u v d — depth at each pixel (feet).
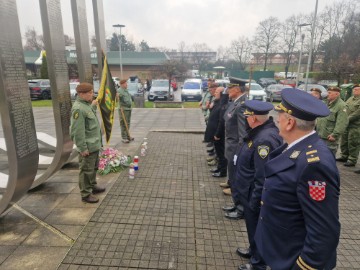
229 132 13.26
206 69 194.90
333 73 70.49
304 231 5.26
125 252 9.89
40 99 69.26
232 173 12.25
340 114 17.65
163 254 9.84
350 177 17.71
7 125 10.12
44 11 12.87
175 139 26.94
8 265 9.20
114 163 17.60
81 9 16.94
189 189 15.25
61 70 14.28
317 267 4.84
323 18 109.60
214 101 18.34
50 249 10.00
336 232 4.79
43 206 13.12
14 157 10.38
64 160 14.93
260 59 147.54
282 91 5.84
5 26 9.89
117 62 143.13
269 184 5.66
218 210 13.01
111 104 19.20
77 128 12.27
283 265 5.48
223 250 10.14
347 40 102.32
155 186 15.55
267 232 5.84
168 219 12.14
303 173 4.95
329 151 5.11
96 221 11.86
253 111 9.05
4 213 12.44
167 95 69.26
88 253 9.80
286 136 5.63
